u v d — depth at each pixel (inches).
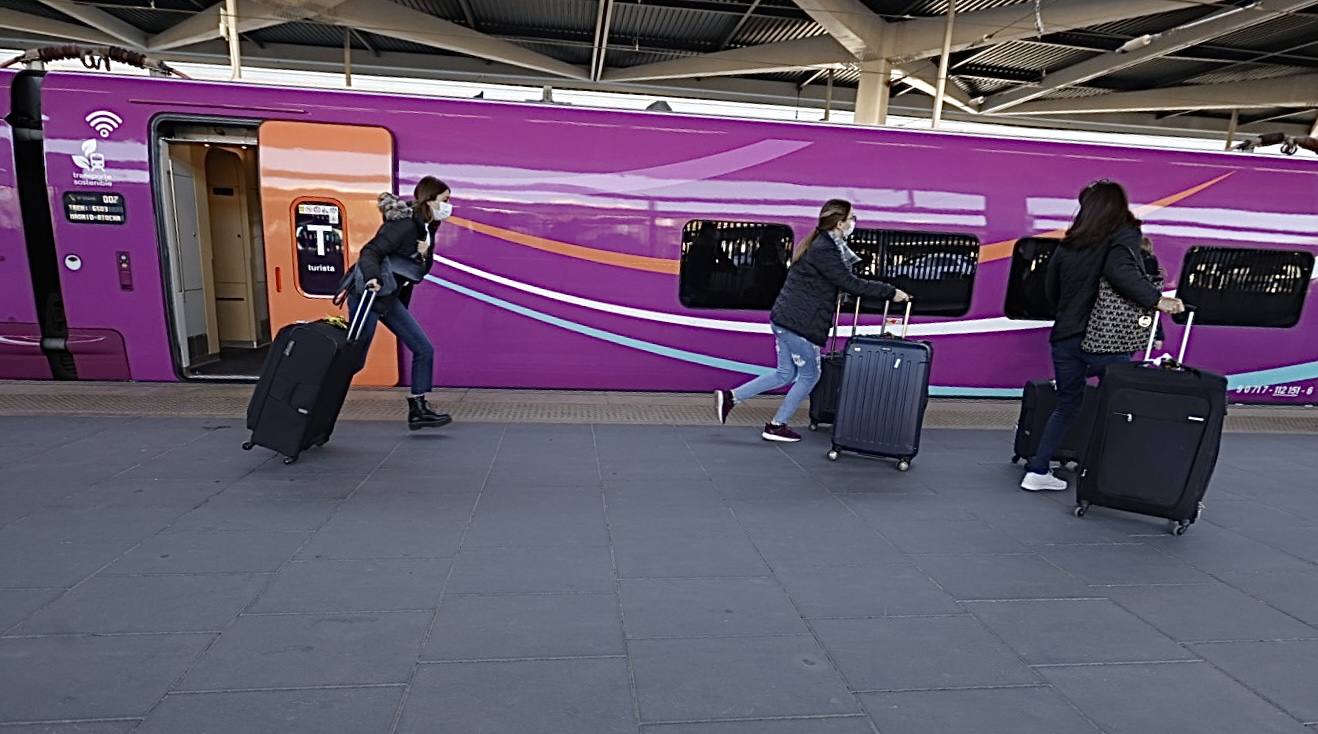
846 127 244.1
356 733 78.7
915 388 179.5
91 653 91.0
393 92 228.2
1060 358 162.1
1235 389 269.7
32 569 112.3
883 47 521.7
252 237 313.3
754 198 241.9
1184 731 85.0
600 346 245.8
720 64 620.7
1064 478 183.6
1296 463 204.8
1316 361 271.1
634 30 583.5
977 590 118.9
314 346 162.2
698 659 95.3
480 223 233.5
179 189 258.8
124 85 216.7
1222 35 492.1
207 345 281.7
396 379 241.3
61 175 217.2
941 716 85.8
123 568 113.7
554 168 234.1
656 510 148.4
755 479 170.9
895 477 177.8
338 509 141.5
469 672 90.4
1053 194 251.3
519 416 218.2
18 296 223.5
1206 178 255.4
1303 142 263.6
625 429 209.9
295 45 665.0
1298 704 91.1
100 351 229.0
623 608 107.9
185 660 90.4
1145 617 112.3
